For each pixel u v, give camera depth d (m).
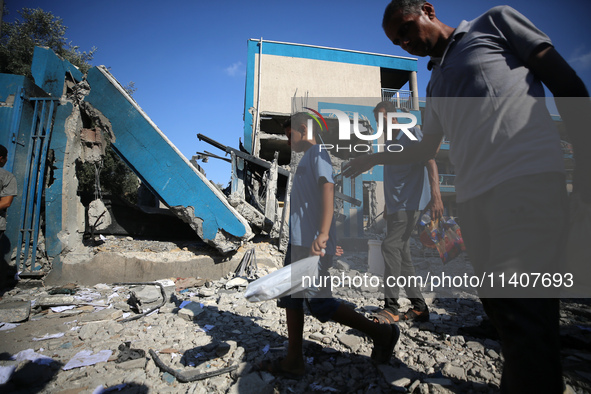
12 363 2.15
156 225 6.48
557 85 0.98
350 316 1.75
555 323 0.91
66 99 5.06
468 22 1.21
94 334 2.64
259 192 12.93
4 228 3.85
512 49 1.07
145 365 2.06
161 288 3.87
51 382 1.88
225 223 5.00
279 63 14.48
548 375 0.86
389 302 2.26
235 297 3.76
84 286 4.55
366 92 14.85
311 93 14.34
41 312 3.34
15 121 4.46
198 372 1.94
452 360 2.00
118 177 16.05
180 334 2.61
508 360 0.92
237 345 2.35
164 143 5.18
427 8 1.31
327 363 1.98
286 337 2.53
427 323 2.62
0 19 2.38
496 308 0.95
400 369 1.87
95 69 5.24
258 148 13.16
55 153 4.79
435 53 1.33
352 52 15.25
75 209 4.89
